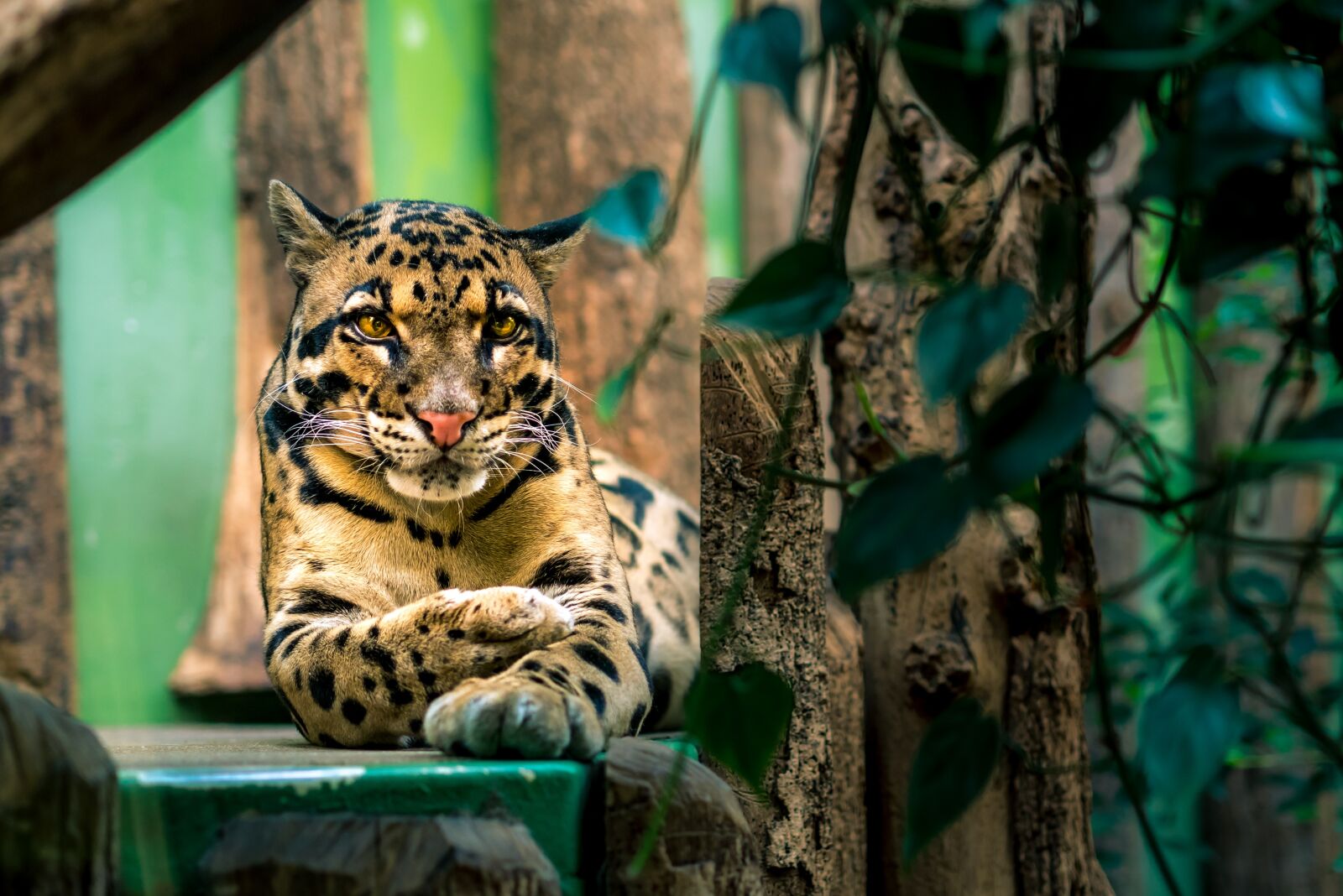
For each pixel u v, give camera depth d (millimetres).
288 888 2803
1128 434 3641
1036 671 4629
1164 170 2186
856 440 4914
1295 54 2676
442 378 4121
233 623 7555
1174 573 8508
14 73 2346
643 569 5395
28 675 7055
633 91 8398
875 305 4914
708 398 4004
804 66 2215
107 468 7688
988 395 4352
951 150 4812
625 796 3113
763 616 3980
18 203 2555
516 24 8508
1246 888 8477
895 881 4746
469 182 8688
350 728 3748
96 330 7719
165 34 2395
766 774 4012
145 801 2855
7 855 2551
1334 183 2605
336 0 8070
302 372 4332
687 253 8406
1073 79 2465
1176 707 2246
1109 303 8477
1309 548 2510
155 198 7887
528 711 3191
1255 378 8609
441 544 4402
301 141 7938
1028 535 4578
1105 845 8344
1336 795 8547
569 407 4719
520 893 2826
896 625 4805
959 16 2408
